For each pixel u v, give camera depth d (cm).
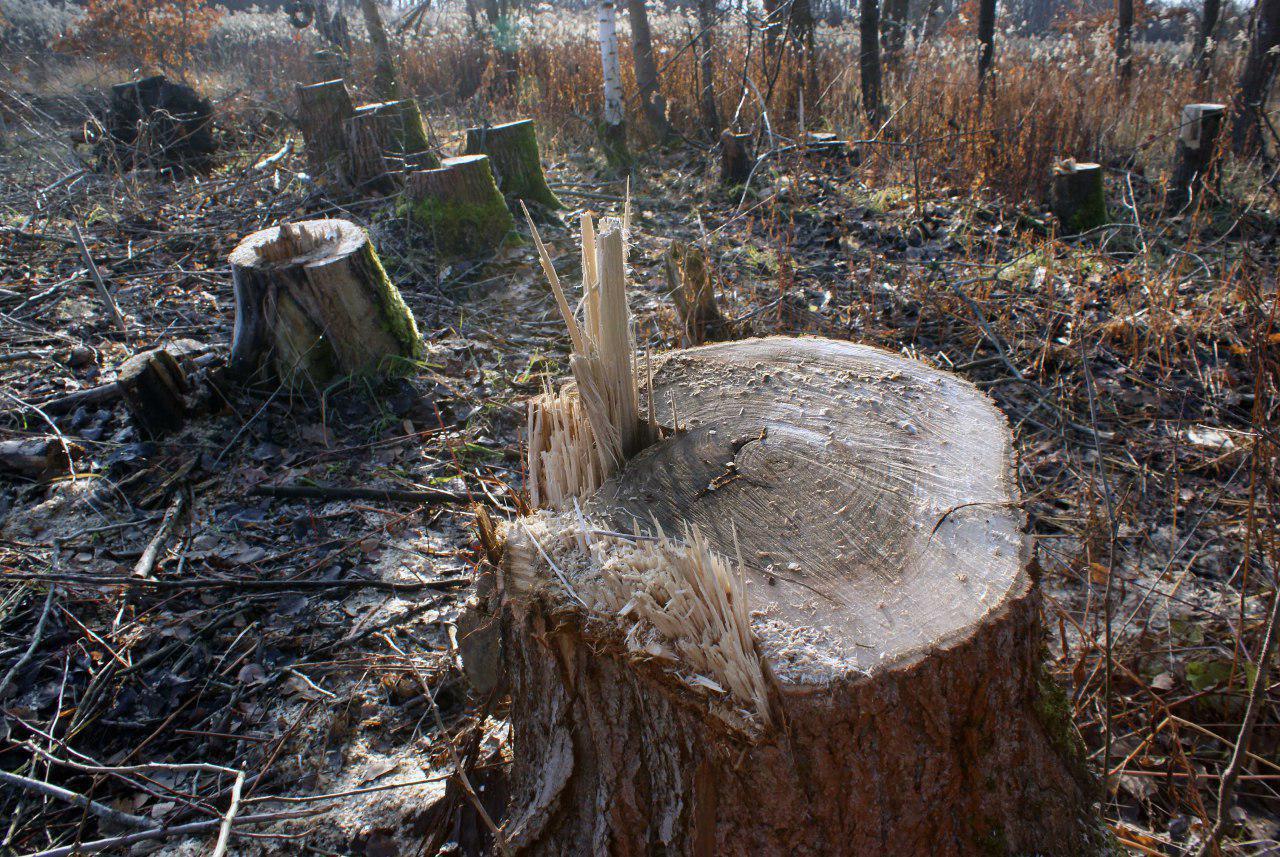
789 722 122
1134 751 196
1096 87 866
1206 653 232
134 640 246
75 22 1338
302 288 354
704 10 886
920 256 553
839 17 1877
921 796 133
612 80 841
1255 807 196
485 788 185
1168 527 288
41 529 291
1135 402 364
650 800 143
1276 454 249
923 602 133
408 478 321
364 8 928
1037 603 139
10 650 241
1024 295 473
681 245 380
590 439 167
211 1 2175
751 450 168
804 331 416
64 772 211
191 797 204
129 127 797
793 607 132
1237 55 888
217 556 280
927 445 169
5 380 381
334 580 268
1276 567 217
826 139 769
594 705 142
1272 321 347
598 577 136
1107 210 639
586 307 161
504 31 1202
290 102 995
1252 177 663
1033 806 146
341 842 194
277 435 347
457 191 539
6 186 695
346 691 232
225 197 673
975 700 131
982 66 859
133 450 332
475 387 385
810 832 131
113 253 550
